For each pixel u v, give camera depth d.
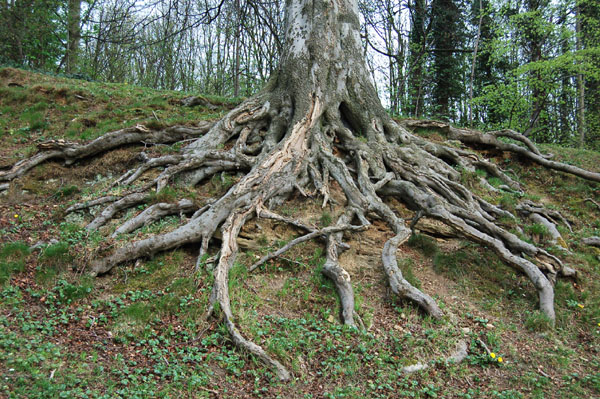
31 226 7.44
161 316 5.53
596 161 12.52
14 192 8.52
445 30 23.27
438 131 11.88
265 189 7.86
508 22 18.39
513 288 7.12
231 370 4.73
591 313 6.60
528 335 6.09
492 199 9.41
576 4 16.83
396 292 6.29
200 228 7.02
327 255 6.88
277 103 9.77
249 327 5.39
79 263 6.27
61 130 11.30
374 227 8.06
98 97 12.97
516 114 19.08
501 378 5.22
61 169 9.24
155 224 7.48
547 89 17.55
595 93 22.02
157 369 4.53
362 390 4.71
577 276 7.27
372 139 9.62
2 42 19.11
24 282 5.84
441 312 6.04
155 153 9.51
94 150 9.45
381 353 5.29
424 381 4.98
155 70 32.66
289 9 10.48
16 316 5.08
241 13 16.27
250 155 9.19
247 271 6.57
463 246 7.93
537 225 8.48
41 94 12.77
